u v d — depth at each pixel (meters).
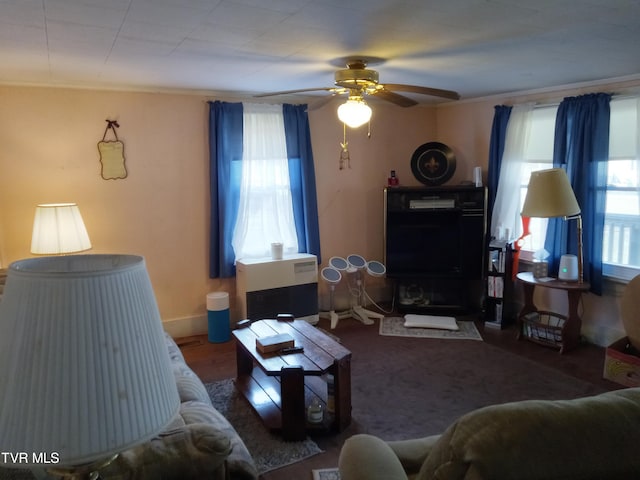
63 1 1.81
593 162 3.72
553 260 4.06
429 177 4.86
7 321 0.78
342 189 4.95
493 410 0.90
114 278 0.81
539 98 4.21
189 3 1.87
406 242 4.80
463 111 5.05
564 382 3.26
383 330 4.39
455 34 2.39
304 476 2.31
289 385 2.53
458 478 0.86
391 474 1.34
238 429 2.71
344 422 2.70
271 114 4.39
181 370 2.51
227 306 4.14
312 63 3.00
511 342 4.04
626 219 3.74
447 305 4.90
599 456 0.87
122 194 3.91
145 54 2.70
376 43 2.54
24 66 2.98
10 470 1.28
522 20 2.18
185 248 4.22
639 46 2.68
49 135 3.60
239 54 2.73
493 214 4.63
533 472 0.83
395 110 5.17
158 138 3.99
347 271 4.71
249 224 4.43
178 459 1.30
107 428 0.76
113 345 0.78
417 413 2.88
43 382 0.75
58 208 3.30
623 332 3.73
